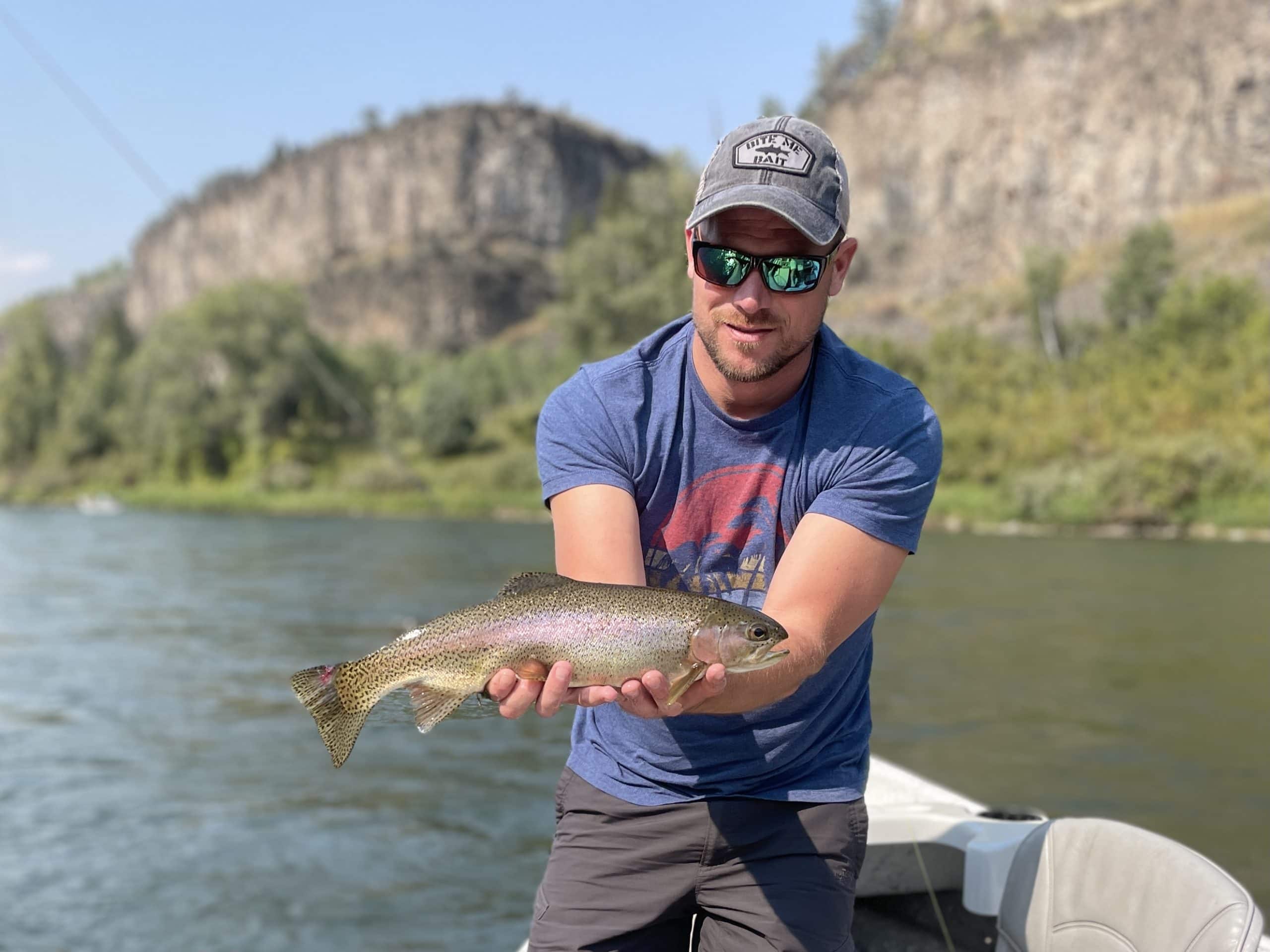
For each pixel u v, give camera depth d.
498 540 47.34
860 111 137.38
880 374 2.67
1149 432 61.56
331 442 101.81
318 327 180.62
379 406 106.81
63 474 107.62
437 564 35.25
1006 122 127.00
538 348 133.62
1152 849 2.63
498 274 178.75
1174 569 32.38
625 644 2.31
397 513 77.19
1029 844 2.95
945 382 75.69
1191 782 10.98
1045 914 2.84
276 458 97.56
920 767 11.58
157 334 108.25
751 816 2.66
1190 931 2.43
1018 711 13.94
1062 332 94.44
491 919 7.69
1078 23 124.56
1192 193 117.25
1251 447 55.28
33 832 9.57
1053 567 32.97
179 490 96.56
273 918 7.71
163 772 11.43
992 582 28.64
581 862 2.76
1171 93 118.88
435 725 2.40
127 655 18.59
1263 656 17.66
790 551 2.54
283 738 12.85
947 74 131.38
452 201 190.12
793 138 2.45
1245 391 63.38
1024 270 99.06
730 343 2.49
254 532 55.06
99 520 70.44
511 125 192.00
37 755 12.12
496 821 9.78
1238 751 12.06
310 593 27.31
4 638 20.47
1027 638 19.36
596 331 87.62
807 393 2.65
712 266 2.46
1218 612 22.70
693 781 2.67
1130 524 51.09
